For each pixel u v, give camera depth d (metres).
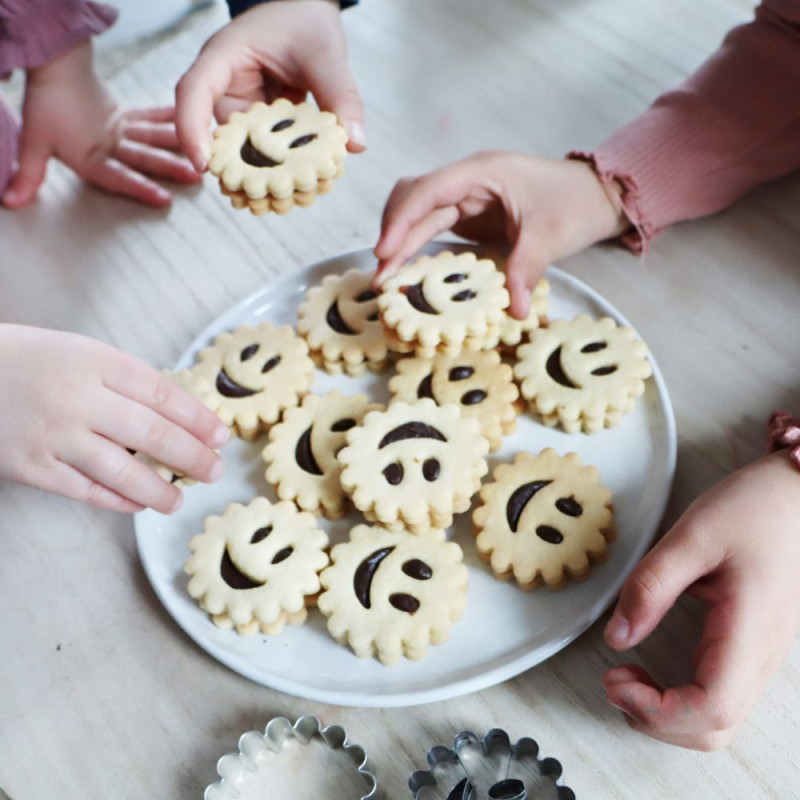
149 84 0.62
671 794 0.36
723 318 0.47
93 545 0.43
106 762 0.38
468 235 0.51
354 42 0.62
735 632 0.35
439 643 0.39
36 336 0.42
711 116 0.49
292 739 0.38
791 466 0.38
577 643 0.39
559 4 0.63
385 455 0.41
